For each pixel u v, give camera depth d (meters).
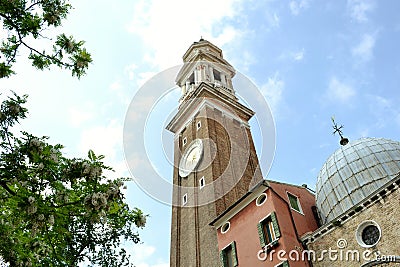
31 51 9.85
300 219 24.11
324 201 24.80
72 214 8.88
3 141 8.60
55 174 8.66
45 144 8.75
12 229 9.00
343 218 20.56
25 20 9.62
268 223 23.28
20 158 8.60
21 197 8.29
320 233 21.36
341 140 27.81
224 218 26.70
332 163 26.03
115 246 19.58
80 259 17.09
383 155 24.39
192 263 31.83
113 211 9.08
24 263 9.02
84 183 8.88
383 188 19.31
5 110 8.90
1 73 9.23
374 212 19.39
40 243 9.62
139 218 10.66
